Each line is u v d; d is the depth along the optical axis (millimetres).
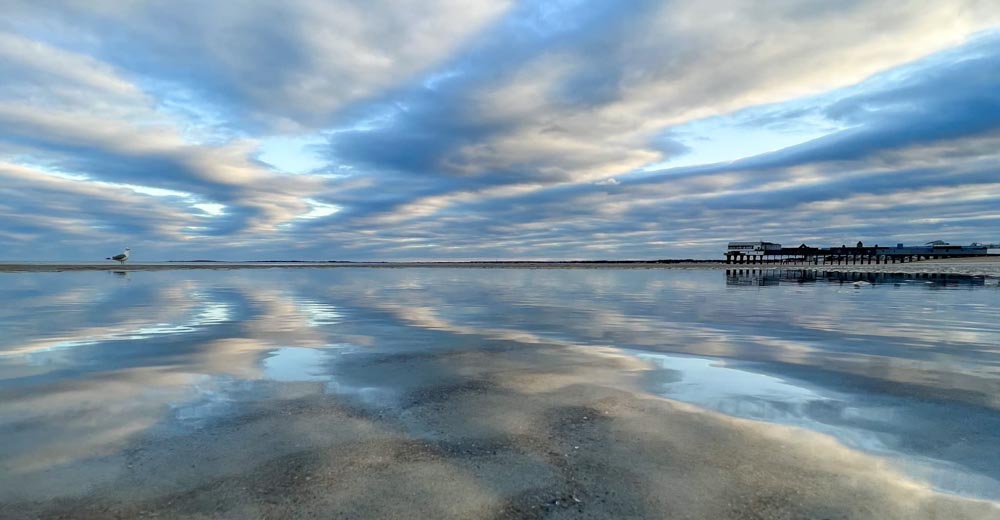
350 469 3488
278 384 5848
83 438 4074
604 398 5277
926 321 11531
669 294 20812
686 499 3076
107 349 8078
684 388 5703
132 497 3094
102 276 34438
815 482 3314
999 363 6988
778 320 11906
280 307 15219
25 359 7273
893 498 3100
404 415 4691
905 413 4770
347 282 32250
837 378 6156
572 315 13180
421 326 10977
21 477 3359
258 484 3260
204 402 5109
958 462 3643
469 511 2926
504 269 75000
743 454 3773
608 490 3191
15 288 22438
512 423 4473
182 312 13617
